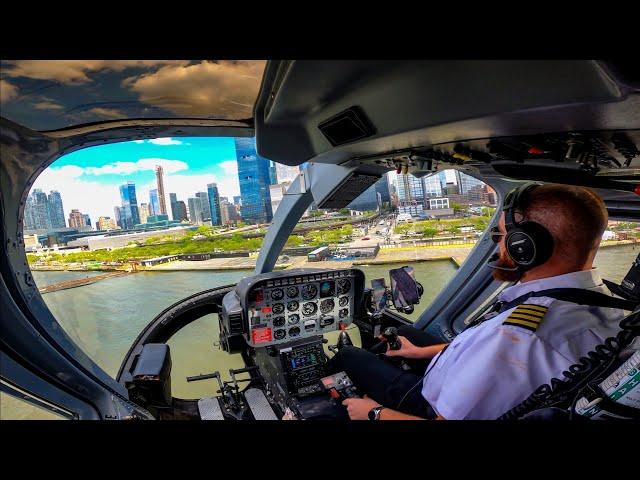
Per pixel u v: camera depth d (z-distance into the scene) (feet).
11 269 2.63
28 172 2.79
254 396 6.03
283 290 6.52
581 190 2.30
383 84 1.92
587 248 2.30
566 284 2.27
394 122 2.31
